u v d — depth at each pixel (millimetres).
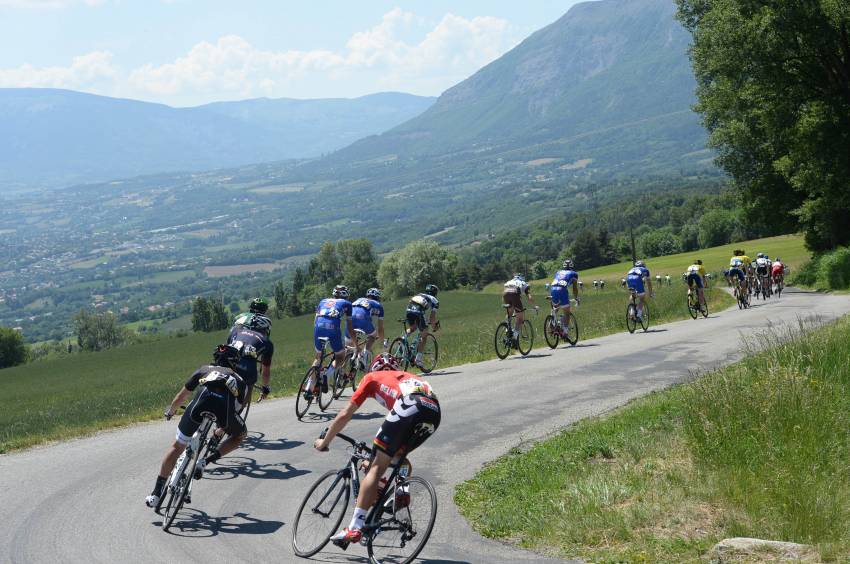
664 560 6332
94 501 8469
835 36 36312
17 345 130500
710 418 9227
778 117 41188
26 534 7316
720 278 68438
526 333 21047
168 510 7566
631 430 10516
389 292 157125
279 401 15656
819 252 57062
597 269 111188
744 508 7297
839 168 40625
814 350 12367
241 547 6984
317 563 6605
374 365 6996
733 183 55969
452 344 28641
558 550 6863
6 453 11508
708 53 40281
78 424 15891
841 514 6945
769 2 36375
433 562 6590
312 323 90500
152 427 13336
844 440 8828
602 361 18406
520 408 13438
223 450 8305
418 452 10766
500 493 8695
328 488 6906
